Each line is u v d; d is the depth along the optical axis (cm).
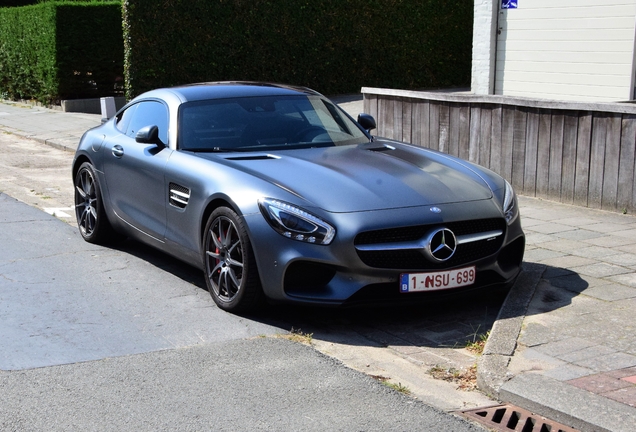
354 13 1878
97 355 445
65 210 850
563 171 838
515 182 893
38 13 1933
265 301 511
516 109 882
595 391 386
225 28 1741
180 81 1709
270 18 1788
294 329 497
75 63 1917
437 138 1005
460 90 1911
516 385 392
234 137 591
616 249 657
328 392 396
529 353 437
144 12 1648
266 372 421
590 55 1198
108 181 663
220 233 518
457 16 1975
